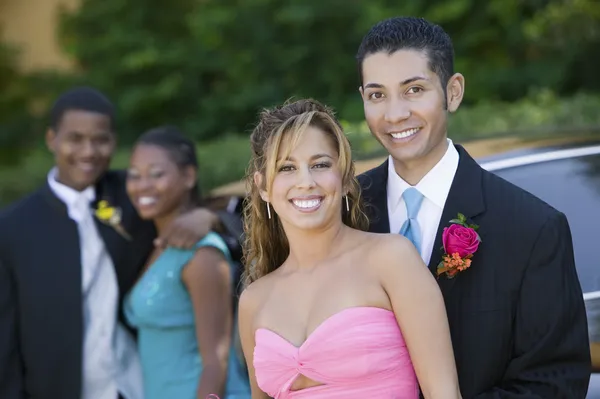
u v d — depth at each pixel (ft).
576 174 15.46
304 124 11.21
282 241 12.37
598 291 14.64
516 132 18.25
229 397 16.40
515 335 11.26
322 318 11.04
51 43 49.47
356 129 28.27
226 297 15.89
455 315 11.37
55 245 16.81
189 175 17.03
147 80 45.93
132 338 17.28
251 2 43.52
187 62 45.03
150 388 16.21
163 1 47.39
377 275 11.09
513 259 11.23
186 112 45.57
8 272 16.71
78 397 16.52
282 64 43.52
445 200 11.97
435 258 11.71
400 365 10.95
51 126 17.71
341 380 10.81
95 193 17.69
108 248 17.13
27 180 34.09
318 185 11.21
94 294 16.90
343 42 43.29
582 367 11.28
